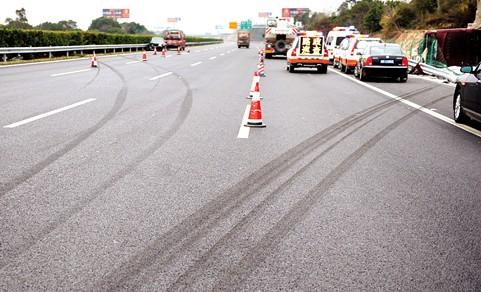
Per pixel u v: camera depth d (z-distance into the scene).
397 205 5.53
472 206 5.55
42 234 4.57
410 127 10.60
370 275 3.83
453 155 8.07
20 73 21.66
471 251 4.32
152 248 4.30
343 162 7.42
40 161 7.12
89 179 6.32
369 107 13.55
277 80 21.53
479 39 27.72
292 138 9.09
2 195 5.64
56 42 37.94
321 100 14.82
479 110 9.76
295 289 3.60
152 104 12.91
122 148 8.02
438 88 19.39
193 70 25.45
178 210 5.26
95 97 13.95
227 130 9.69
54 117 10.66
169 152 7.81
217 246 4.36
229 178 6.47
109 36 49.81
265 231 4.71
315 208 5.38
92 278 3.74
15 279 3.72
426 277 3.82
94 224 4.82
